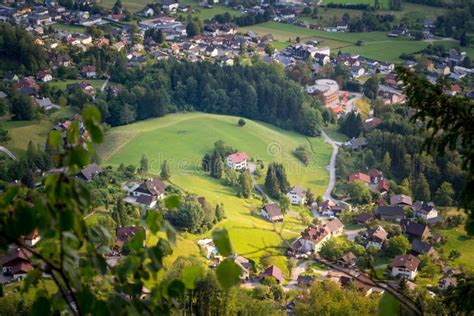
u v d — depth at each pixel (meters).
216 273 6.28
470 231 9.62
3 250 6.25
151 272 6.93
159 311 6.93
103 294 7.05
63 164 6.62
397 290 7.67
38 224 6.32
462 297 11.84
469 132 12.21
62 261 6.44
